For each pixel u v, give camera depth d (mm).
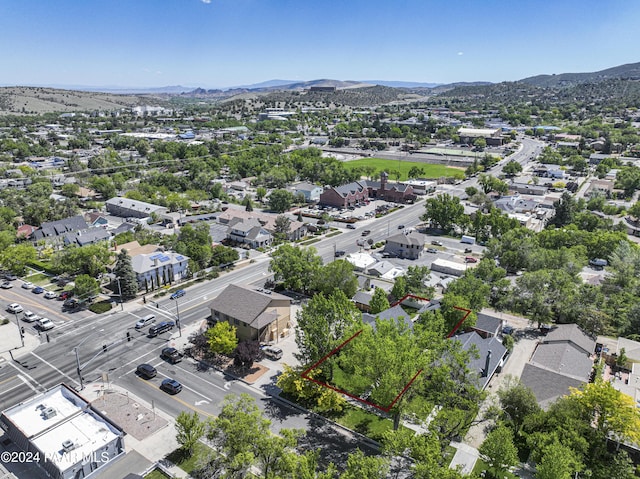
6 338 81250
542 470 45406
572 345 73188
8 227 138625
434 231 152875
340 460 53812
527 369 66750
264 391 67250
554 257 105000
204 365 73875
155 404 63781
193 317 89688
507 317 91750
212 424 46875
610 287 97312
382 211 176750
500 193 195500
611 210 164875
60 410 58344
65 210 158750
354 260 118938
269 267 107250
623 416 50812
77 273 111125
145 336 82188
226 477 43844
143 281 101438
